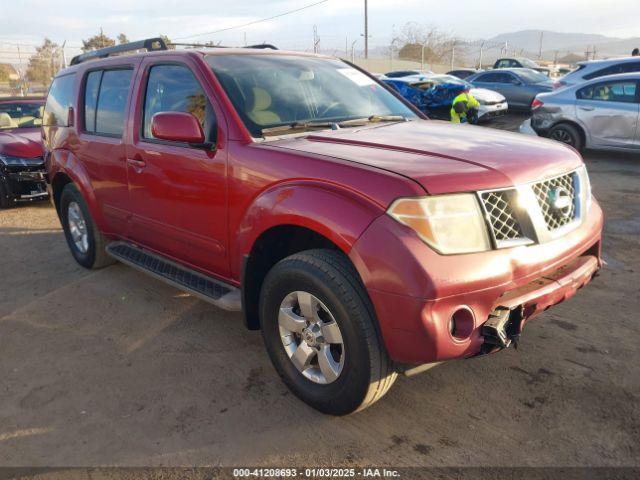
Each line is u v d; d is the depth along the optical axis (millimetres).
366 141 3072
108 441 2779
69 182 5336
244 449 2689
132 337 3934
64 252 6051
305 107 3654
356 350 2568
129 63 4230
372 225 2432
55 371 3498
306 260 2717
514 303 2535
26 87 29109
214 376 3371
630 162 10031
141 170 3943
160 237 3996
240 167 3111
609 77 9852
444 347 2357
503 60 27797
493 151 2852
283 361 3045
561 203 2787
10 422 2969
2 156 7969
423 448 2648
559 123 10453
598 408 2896
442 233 2381
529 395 3037
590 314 3994
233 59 3770
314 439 2742
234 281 3449
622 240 5688
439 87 15969
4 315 4410
